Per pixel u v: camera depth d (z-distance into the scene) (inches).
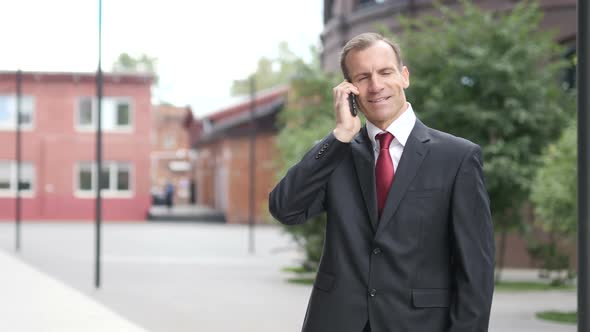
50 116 1891.0
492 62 690.8
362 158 130.4
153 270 805.2
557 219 516.7
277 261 947.3
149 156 1914.4
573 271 735.1
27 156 1884.8
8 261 861.8
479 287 124.5
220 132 1935.3
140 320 454.6
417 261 126.6
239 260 951.0
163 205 2532.0
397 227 126.8
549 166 533.6
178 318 467.2
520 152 697.6
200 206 2581.2
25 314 467.2
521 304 573.3
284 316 484.7
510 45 711.7
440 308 126.5
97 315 470.3
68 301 536.1
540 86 697.6
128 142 1908.2
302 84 890.7
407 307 126.0
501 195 709.9
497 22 727.1
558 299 607.5
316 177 131.5
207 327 434.3
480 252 125.9
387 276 126.3
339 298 128.0
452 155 128.6
